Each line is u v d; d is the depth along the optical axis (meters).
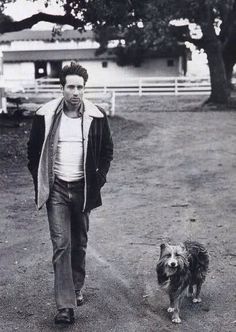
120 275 6.30
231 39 32.62
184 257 4.89
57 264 4.85
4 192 10.91
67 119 4.89
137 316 5.21
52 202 4.91
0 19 22.62
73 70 4.75
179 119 23.81
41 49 58.50
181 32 33.00
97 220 8.80
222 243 7.40
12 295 5.74
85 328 4.94
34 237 7.88
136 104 32.75
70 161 4.89
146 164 13.99
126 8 20.19
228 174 12.39
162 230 8.12
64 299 4.84
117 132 19.86
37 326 4.99
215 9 31.27
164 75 51.53
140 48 36.47
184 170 13.07
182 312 5.29
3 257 7.01
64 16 23.03
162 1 25.36
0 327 4.98
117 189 11.19
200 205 9.65
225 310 5.32
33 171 4.95
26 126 19.70
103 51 47.56
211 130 19.94
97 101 24.88
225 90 30.14
